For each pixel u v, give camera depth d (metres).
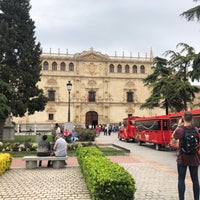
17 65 37.88
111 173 8.27
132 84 85.44
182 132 8.34
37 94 38.66
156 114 85.25
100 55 84.25
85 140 36.44
